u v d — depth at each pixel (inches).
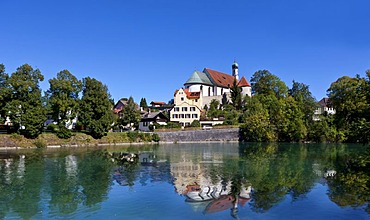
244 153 2186.3
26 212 756.0
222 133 3789.4
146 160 1761.8
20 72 2773.1
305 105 4197.8
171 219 700.0
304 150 2438.5
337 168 1422.2
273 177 1198.3
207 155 2044.8
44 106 3061.0
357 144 3157.0
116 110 5531.5
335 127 3472.0
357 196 890.1
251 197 887.7
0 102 2672.2
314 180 1130.0
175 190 976.9
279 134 3742.6
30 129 2691.9
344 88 2662.4
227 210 764.6
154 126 4114.2
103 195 916.6
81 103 3196.4
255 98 4471.0
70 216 729.0
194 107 4608.8
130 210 768.9
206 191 964.0
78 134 3088.1
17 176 1224.8
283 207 786.2
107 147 2790.4
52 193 943.0
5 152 2222.0
